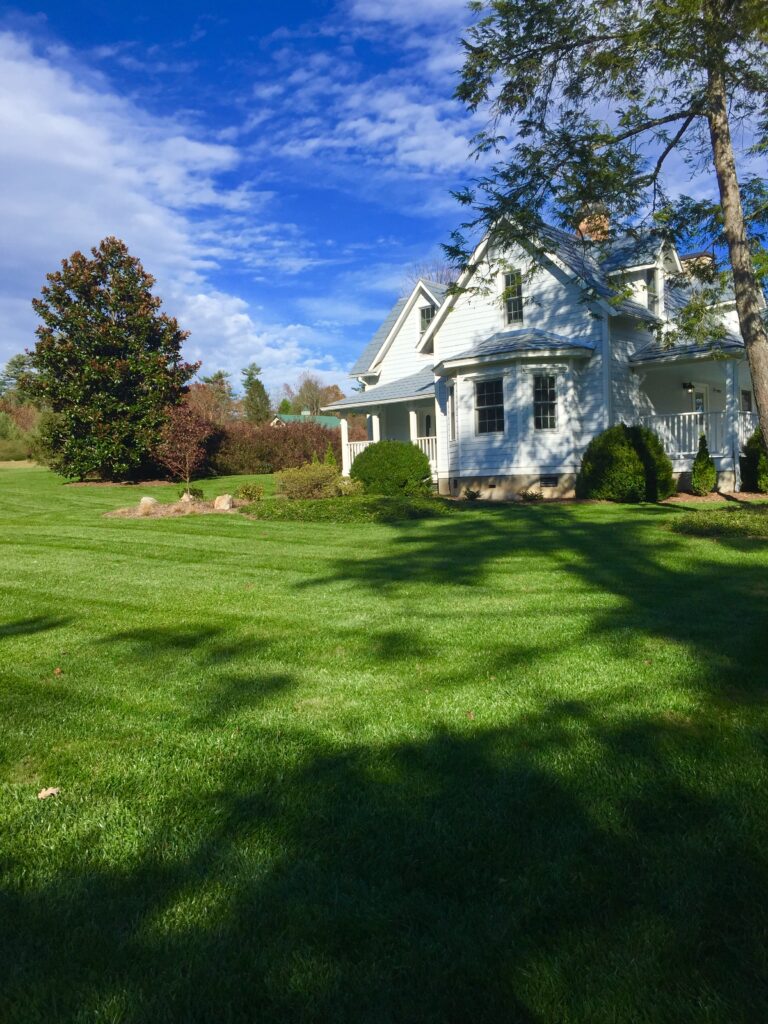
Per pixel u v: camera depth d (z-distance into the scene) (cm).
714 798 269
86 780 299
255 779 295
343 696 390
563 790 277
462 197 1217
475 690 392
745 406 2331
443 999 176
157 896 219
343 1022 170
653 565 775
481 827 253
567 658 447
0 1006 177
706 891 215
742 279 1091
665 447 1806
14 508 1588
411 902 213
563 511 1377
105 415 2423
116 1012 174
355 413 2456
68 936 201
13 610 630
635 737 325
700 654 445
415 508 1422
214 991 180
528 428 1769
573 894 216
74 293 2389
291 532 1163
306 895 218
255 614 595
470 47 1139
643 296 1902
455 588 687
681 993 177
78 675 441
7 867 237
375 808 268
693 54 1012
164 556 937
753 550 843
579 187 1196
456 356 1867
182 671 444
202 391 4816
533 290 1861
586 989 179
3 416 4278
